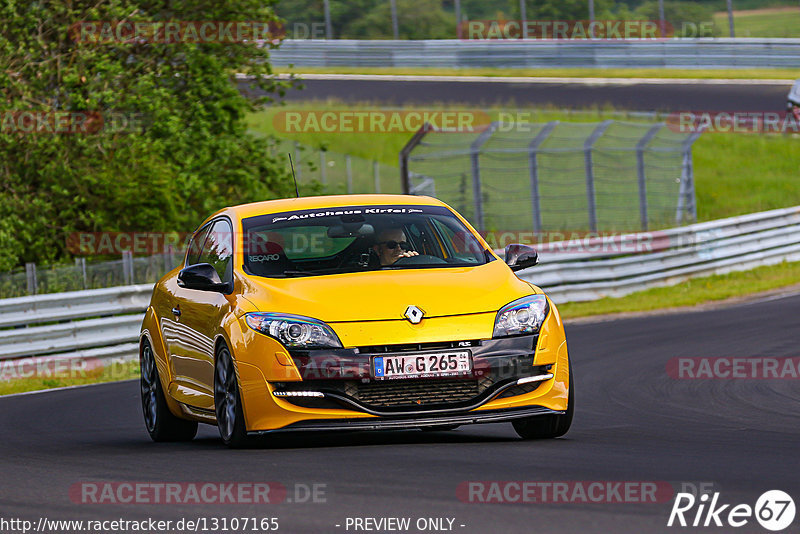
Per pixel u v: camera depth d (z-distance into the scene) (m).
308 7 160.62
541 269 69.88
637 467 20.14
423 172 104.88
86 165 72.06
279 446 24.45
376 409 22.64
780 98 133.75
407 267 25.62
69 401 40.94
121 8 73.62
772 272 81.56
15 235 70.25
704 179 123.69
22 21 72.56
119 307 54.97
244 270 25.70
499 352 23.06
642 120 120.81
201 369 26.22
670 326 56.03
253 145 81.75
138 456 24.27
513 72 145.75
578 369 42.44
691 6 160.00
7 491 20.00
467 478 18.97
